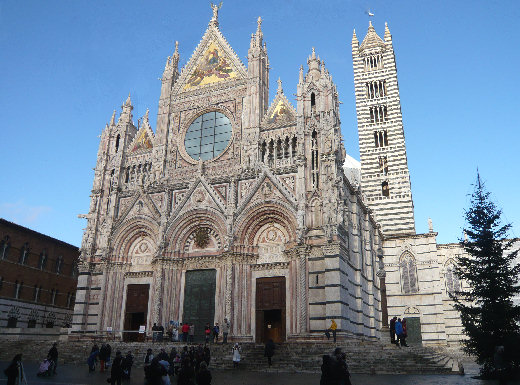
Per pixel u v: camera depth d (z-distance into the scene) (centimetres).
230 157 5478
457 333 6731
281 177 5038
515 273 3094
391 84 8088
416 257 6831
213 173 5444
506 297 3062
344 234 4762
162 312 5041
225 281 4897
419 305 6612
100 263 5478
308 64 5444
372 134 7888
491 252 3125
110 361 3784
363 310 5172
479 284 3111
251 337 4688
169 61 6412
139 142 6159
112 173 6016
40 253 6750
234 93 5769
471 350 3008
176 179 5659
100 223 5753
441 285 7050
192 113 5950
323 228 4553
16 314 6175
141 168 5912
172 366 3050
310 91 5216
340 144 5097
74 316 5281
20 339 5372
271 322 5000
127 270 5494
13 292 6181
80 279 5431
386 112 8000
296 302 4547
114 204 5744
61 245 7181
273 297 4769
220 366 3566
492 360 2806
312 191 4788
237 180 5228
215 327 4522
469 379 2761
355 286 5034
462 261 3262
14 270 6231
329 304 4278
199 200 5328
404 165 7531
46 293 6775
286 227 4912
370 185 7594
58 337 5794
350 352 3553
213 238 5247
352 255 5109
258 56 5797
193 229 5344
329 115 4984
